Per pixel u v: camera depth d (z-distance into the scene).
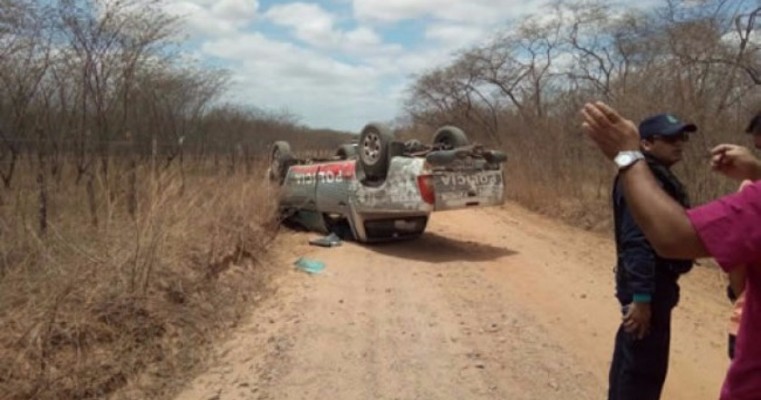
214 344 6.32
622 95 14.44
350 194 11.73
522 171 20.16
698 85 12.46
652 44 16.78
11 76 9.88
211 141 19.31
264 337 6.59
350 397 5.19
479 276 9.45
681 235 1.81
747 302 2.00
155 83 13.86
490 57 34.19
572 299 8.16
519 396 5.19
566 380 5.51
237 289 8.09
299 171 13.25
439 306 7.82
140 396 5.07
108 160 10.59
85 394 4.93
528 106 26.95
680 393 5.20
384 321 7.21
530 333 6.78
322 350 6.24
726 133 11.90
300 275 9.40
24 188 9.09
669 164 3.94
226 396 5.16
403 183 10.79
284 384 5.43
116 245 7.18
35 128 10.28
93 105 11.23
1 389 4.64
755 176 2.88
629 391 3.97
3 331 5.25
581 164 18.59
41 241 6.79
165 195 8.41
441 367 5.83
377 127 11.17
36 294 5.89
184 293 7.06
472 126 33.91
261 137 25.11
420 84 36.25
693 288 8.73
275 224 12.71
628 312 3.85
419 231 12.36
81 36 10.65
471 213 17.30
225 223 10.05
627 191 1.97
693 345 6.33
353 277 9.33
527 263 10.46
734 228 1.76
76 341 5.43
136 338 5.86
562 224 15.35
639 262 3.78
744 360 2.01
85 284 6.23
